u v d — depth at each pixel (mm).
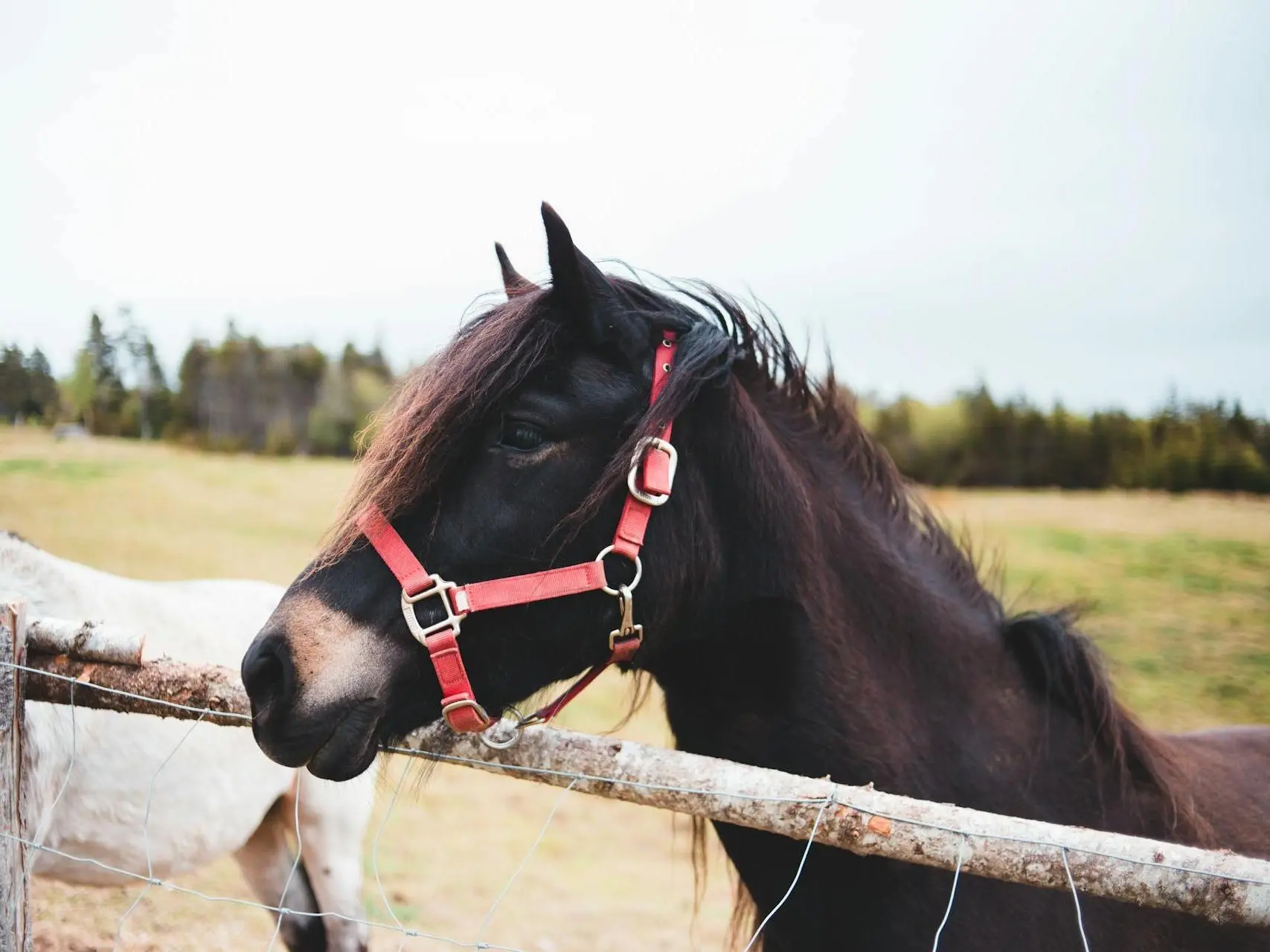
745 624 1778
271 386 30062
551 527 1615
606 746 1623
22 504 16953
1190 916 1841
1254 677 10867
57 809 2863
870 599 1881
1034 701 1978
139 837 3051
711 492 1740
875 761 1759
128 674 1993
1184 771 2098
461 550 1607
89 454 23375
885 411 31203
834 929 1765
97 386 27578
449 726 1754
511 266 2096
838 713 1765
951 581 2088
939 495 25266
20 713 1981
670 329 1735
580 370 1649
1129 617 13211
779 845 1776
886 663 1867
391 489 1598
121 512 16969
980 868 1382
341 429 29016
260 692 1604
